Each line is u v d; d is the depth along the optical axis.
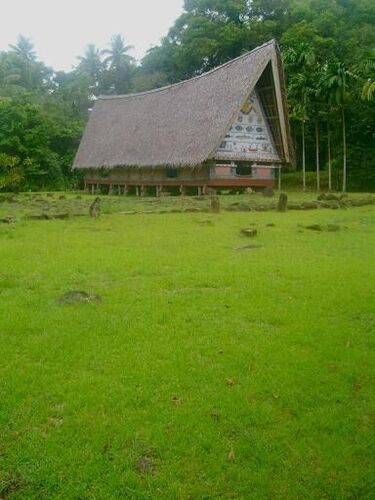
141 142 35.66
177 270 8.98
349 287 7.89
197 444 3.92
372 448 4.00
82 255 10.13
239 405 4.41
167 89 38.50
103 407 4.35
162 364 5.12
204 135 30.62
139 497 3.43
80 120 53.53
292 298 7.34
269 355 5.39
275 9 52.81
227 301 7.14
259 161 33.12
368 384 4.91
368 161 42.75
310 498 3.49
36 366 5.05
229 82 32.12
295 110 38.91
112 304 6.93
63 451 3.80
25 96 45.50
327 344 5.71
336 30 47.47
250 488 3.54
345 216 18.02
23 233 13.14
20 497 3.41
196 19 52.41
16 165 39.72
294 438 4.06
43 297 7.28
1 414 4.23
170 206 21.69
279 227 14.80
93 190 41.12
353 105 40.06
